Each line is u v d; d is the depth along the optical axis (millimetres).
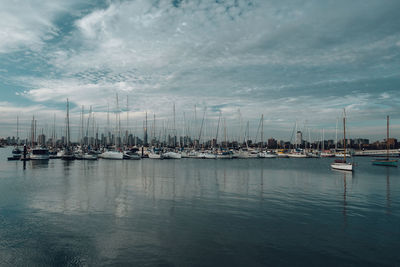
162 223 16375
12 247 12828
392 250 12641
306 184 33906
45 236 14164
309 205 21562
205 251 12375
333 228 15750
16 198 23312
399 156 134625
